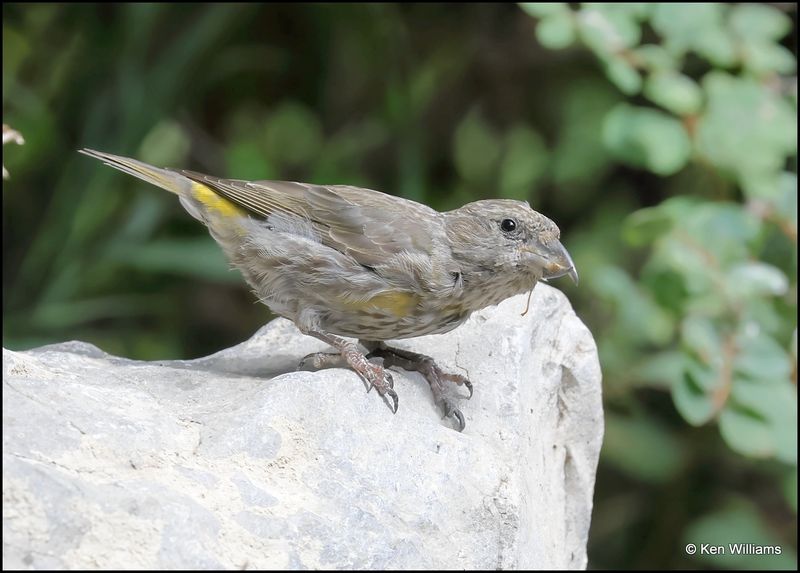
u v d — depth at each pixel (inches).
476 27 623.8
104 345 570.9
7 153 560.4
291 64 623.2
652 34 571.5
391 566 249.8
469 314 349.4
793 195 459.8
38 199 562.3
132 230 545.3
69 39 584.7
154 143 619.2
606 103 602.9
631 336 512.1
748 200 464.4
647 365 506.3
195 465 256.7
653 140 460.1
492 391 325.4
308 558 241.0
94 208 537.0
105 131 556.4
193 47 560.4
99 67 561.0
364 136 621.6
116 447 253.0
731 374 431.5
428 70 628.4
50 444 247.0
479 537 276.8
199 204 357.1
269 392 280.8
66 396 267.1
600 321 569.0
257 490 251.9
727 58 470.6
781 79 501.7
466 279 340.5
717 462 548.1
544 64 620.1
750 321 445.4
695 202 470.6
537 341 359.9
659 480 549.0
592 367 371.2
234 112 629.0
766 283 445.4
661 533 563.8
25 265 534.3
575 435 372.5
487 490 284.7
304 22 610.2
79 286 541.3
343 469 271.9
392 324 342.3
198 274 545.3
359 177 609.3
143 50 557.3
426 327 344.2
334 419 281.9
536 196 611.8
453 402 321.1
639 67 473.1
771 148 460.1
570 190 608.1
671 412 563.2
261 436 268.2
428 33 625.9
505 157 616.1
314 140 623.2
